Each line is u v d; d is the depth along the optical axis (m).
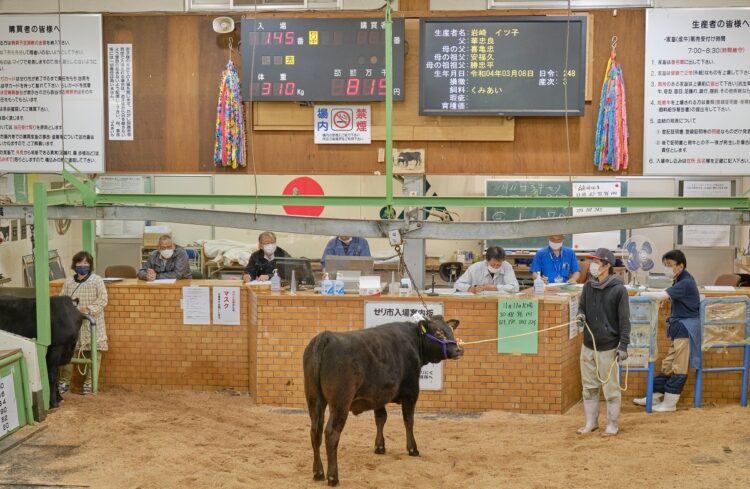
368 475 6.94
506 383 9.28
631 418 8.70
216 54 10.20
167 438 7.94
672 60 9.70
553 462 7.20
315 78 9.85
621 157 9.78
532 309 9.19
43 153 10.16
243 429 8.46
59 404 9.12
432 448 7.83
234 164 10.10
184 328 10.16
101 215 9.66
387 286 9.95
